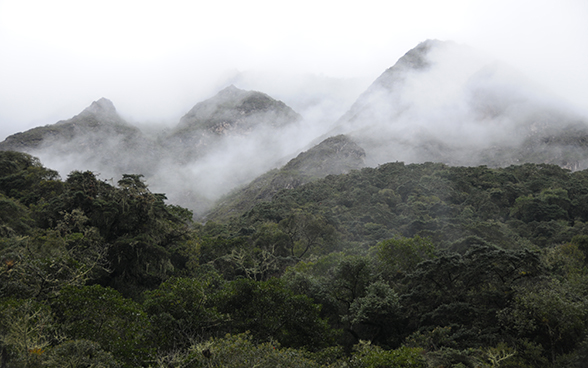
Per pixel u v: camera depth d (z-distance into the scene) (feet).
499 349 56.24
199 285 61.41
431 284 81.10
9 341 33.14
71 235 87.76
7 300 43.16
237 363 40.81
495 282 77.51
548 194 278.05
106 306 47.88
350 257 87.56
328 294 80.64
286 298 65.72
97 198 107.14
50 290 51.16
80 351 35.94
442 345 63.00
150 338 48.44
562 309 58.08
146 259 98.78
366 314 73.00
